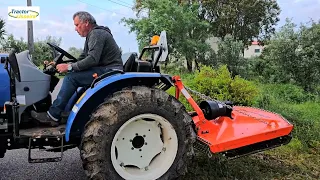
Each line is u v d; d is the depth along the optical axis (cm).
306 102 945
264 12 2455
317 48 1194
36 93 330
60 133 307
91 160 288
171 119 314
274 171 391
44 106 344
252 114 385
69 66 317
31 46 1519
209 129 345
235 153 335
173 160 318
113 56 338
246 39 2478
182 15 1778
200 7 2288
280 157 444
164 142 325
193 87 612
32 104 330
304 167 412
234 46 1720
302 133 535
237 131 341
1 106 316
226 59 1694
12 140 310
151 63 359
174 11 1769
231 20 2311
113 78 304
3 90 315
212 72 657
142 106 301
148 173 314
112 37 339
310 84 1184
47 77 335
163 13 1781
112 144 295
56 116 323
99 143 288
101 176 291
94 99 321
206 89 609
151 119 318
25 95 325
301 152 471
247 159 419
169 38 1780
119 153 311
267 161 425
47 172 379
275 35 1266
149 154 321
